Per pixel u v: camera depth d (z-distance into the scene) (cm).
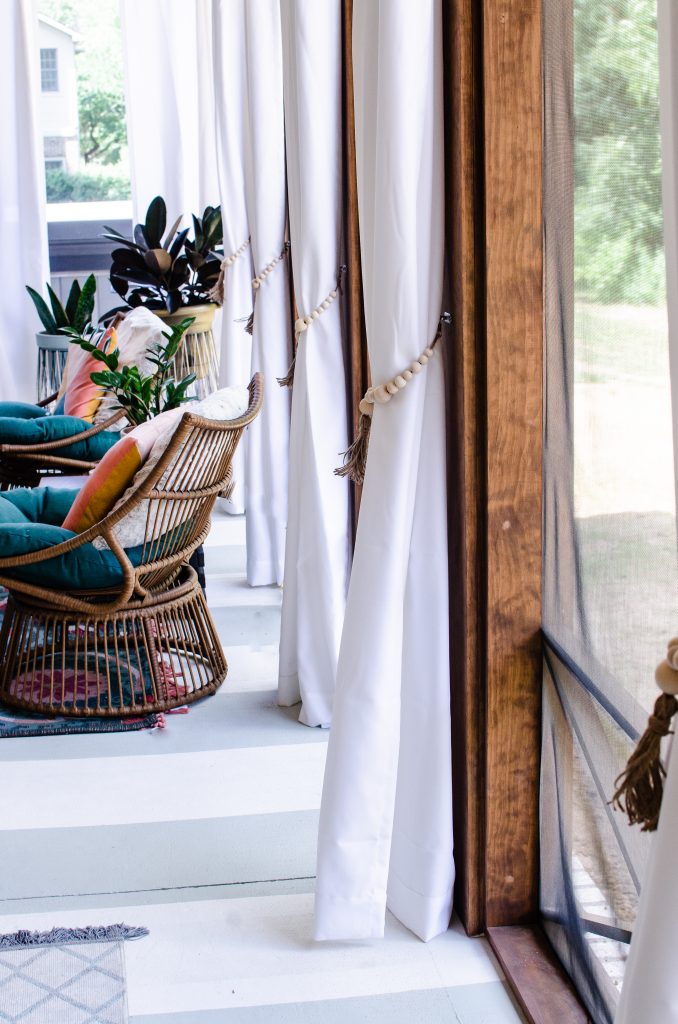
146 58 606
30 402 630
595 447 151
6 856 230
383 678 187
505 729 191
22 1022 179
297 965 193
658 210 121
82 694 306
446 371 191
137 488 272
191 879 221
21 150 598
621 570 143
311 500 287
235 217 474
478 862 199
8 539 281
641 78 124
